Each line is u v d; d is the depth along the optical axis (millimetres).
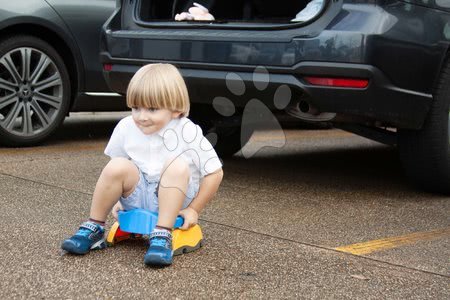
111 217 2957
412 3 3207
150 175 2449
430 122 3367
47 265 2277
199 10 3686
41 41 4711
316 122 3426
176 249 2422
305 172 4297
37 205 3094
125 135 2471
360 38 3033
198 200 2492
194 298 2037
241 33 3311
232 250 2529
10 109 4652
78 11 4902
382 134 3553
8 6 4547
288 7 4023
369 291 2150
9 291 2039
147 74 2363
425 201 3529
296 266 2369
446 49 3340
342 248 2615
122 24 3869
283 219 3037
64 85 4875
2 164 4090
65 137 5496
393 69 3125
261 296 2072
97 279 2166
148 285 2129
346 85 3068
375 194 3666
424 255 2566
